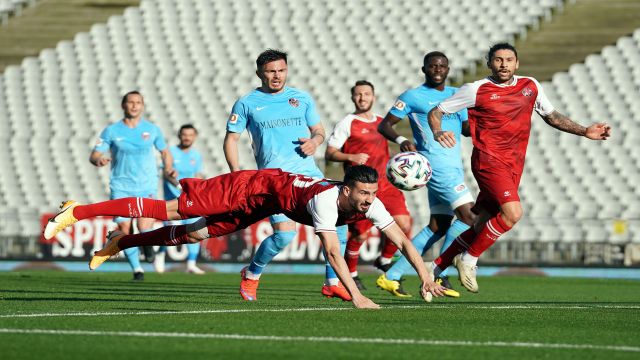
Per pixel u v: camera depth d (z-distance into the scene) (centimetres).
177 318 1978
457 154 2966
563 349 1550
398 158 2320
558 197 6794
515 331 1809
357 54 8338
